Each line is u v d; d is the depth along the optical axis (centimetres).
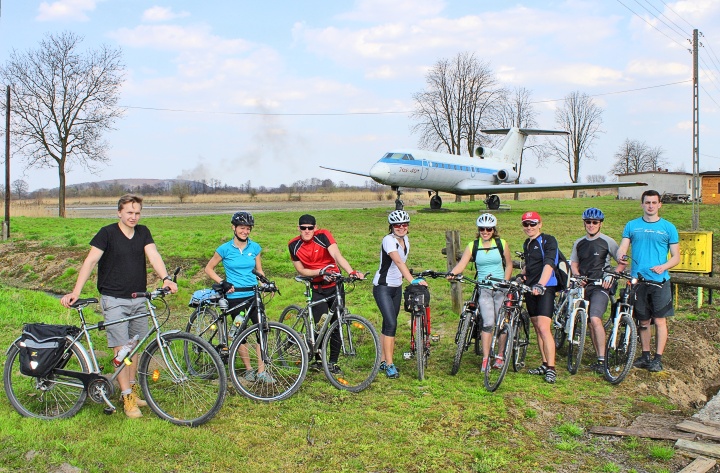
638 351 711
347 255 1484
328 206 5322
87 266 455
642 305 640
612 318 685
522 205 4319
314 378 584
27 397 502
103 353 658
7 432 437
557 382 601
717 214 3114
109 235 464
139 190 12100
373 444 437
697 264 877
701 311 909
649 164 9975
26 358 464
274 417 486
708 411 533
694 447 439
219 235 1902
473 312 617
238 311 562
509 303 579
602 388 585
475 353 693
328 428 463
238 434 448
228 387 548
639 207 3859
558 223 2517
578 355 623
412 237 1972
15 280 1602
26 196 10969
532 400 544
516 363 629
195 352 488
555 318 699
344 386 553
